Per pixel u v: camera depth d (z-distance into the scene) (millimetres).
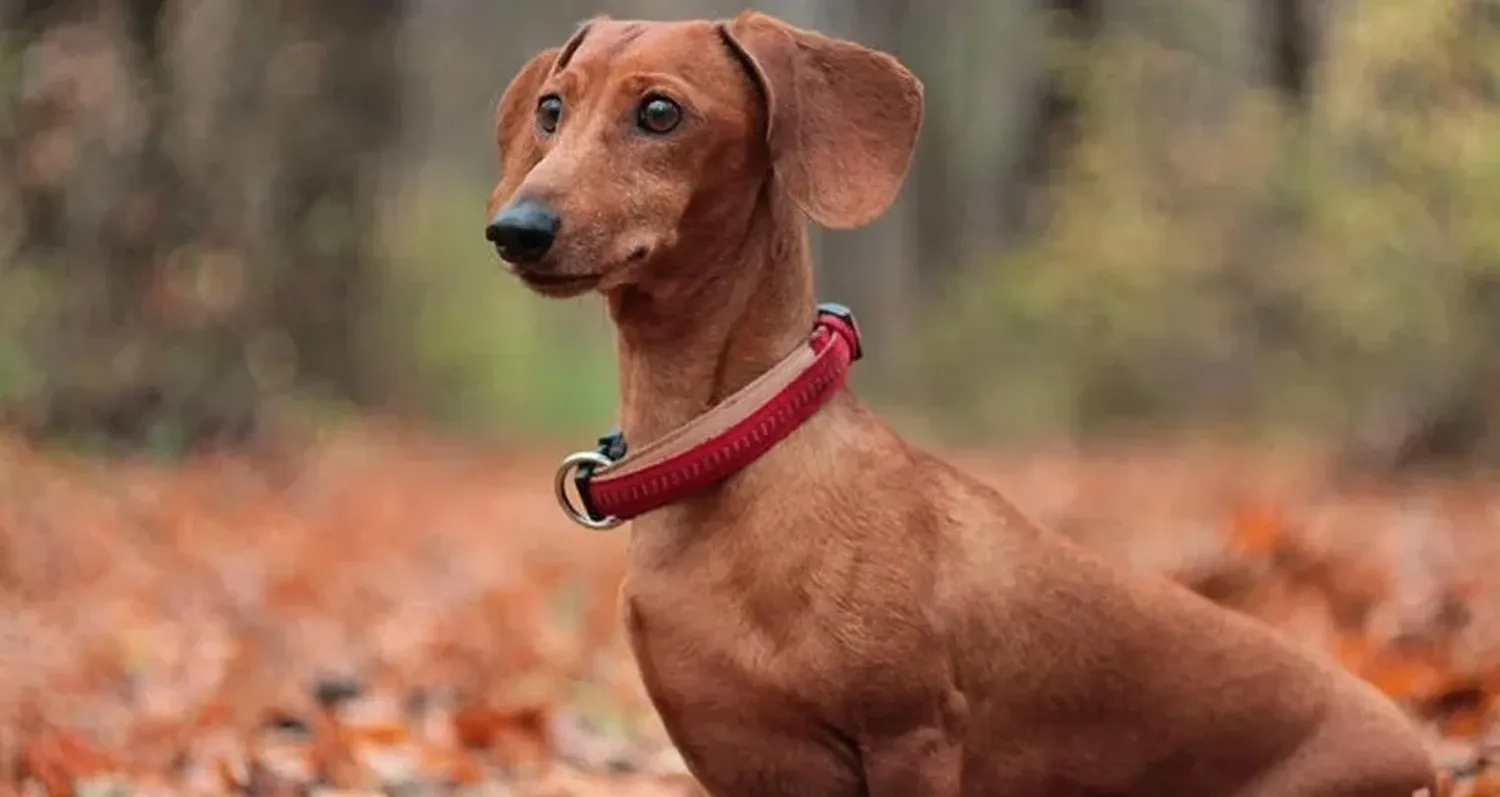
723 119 3797
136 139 13656
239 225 14117
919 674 3797
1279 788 4086
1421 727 5695
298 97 14742
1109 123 18266
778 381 3863
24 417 13148
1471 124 13586
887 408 23000
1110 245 18016
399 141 17156
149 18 13773
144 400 13594
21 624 7871
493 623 8414
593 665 7699
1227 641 4109
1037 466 16594
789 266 3930
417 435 18219
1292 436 16484
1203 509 12086
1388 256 14492
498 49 30812
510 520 12742
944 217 26906
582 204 3672
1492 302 14391
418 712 6836
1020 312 20844
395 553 10961
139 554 9922
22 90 13414
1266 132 16438
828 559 3779
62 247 13539
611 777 6008
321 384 16562
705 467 3814
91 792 5242
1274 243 17062
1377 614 7199
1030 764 4035
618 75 3801
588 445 19219
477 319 21766
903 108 3955
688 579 3816
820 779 3846
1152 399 20047
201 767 5730
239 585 9312
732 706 3801
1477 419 14391
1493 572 8281
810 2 28125
